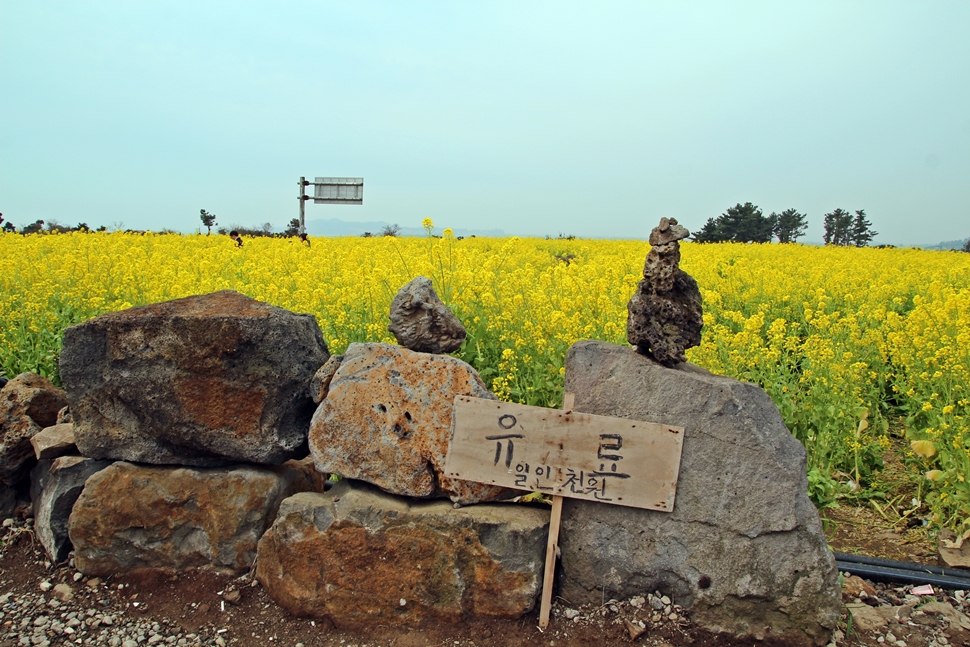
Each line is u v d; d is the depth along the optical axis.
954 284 11.17
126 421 3.66
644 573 3.33
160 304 3.69
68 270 8.37
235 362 3.47
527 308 6.32
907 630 3.35
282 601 3.42
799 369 6.77
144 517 3.64
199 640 3.31
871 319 7.41
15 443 4.13
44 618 3.43
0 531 4.14
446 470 3.34
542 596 3.30
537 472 3.31
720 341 6.05
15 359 6.15
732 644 3.23
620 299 7.37
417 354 3.47
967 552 4.01
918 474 4.89
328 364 3.56
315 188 17.03
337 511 3.34
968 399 4.88
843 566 3.84
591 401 3.39
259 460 3.59
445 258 7.57
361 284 6.77
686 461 3.26
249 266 9.89
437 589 3.29
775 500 3.19
